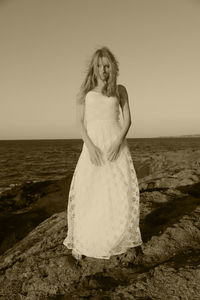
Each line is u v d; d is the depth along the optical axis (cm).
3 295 258
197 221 340
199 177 572
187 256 270
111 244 254
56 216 480
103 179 261
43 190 1100
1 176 2542
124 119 267
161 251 285
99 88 263
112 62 255
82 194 264
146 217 367
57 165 3484
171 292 215
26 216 754
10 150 8150
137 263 270
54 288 246
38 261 296
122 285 236
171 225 332
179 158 1281
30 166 3409
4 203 1003
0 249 588
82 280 251
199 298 205
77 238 265
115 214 256
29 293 250
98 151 260
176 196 454
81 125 273
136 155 4106
